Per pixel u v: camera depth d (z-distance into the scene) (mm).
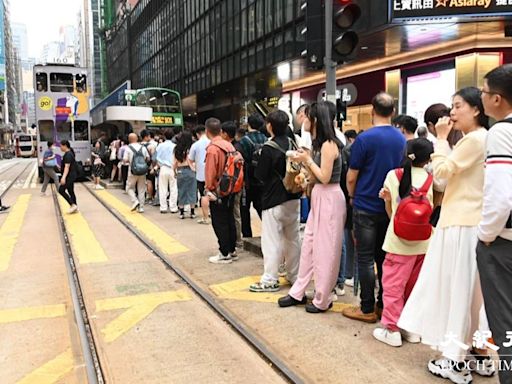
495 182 2674
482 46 14320
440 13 12125
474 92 3301
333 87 6430
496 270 2770
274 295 5426
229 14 28516
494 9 11859
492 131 2732
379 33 13656
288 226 5527
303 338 4254
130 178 11305
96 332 4516
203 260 7000
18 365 3926
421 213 3787
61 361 3988
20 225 10062
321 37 6617
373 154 4246
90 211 11836
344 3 6258
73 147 21047
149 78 50688
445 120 3512
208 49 32344
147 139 12773
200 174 9688
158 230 9242
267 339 4266
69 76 21094
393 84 17672
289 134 5539
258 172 5352
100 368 3854
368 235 4387
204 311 5000
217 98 36031
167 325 4645
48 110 20844
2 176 26969
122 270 6539
